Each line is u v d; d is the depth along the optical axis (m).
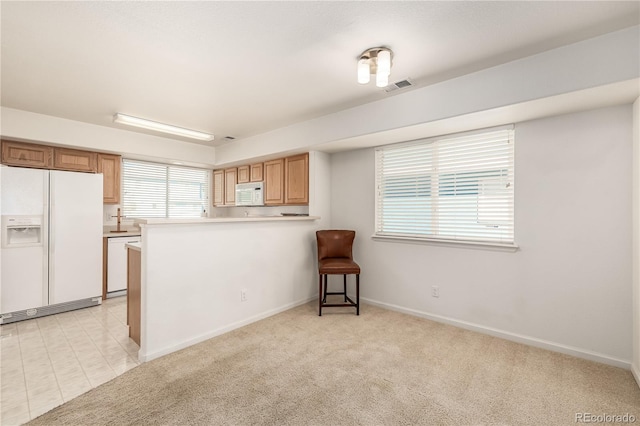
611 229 2.30
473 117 2.55
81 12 1.63
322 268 3.36
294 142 3.83
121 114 3.38
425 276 3.33
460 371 2.23
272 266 3.45
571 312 2.47
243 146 4.58
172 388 2.01
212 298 2.85
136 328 2.68
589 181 2.38
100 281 3.82
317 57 2.16
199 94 2.83
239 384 2.06
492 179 2.89
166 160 4.81
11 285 3.18
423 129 2.93
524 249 2.69
